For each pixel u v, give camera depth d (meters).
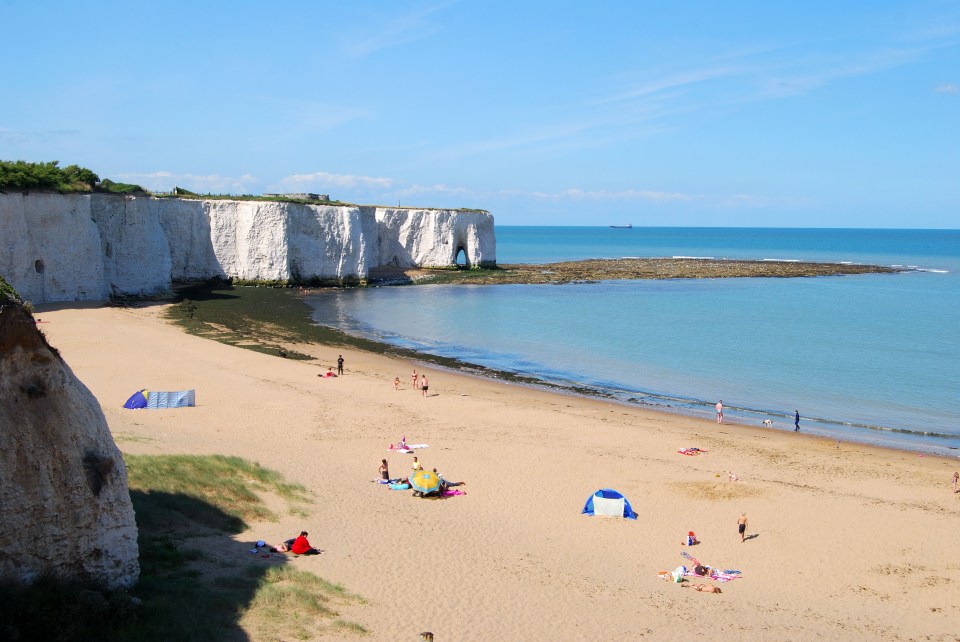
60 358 14.05
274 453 28.50
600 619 16.95
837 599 18.98
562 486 26.69
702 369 50.50
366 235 102.12
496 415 36.47
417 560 19.42
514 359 53.06
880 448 33.38
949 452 33.06
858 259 167.50
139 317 58.22
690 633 16.64
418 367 49.00
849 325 69.75
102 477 14.19
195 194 91.12
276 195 98.19
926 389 45.09
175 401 34.72
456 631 15.77
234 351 48.06
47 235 60.06
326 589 16.98
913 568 20.88
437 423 34.56
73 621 12.70
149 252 71.56
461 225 112.31
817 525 23.70
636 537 22.53
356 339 58.16
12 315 13.23
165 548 17.73
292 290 85.62
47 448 13.45
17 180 58.47
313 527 21.11
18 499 13.03
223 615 14.82
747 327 68.25
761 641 16.50
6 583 12.84
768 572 20.47
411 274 105.06
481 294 91.19
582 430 34.31
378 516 22.59
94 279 63.50
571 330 65.75
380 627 15.55
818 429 36.53
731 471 29.06
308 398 37.75
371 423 34.00
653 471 28.66
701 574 20.06
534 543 21.56
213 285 83.75
